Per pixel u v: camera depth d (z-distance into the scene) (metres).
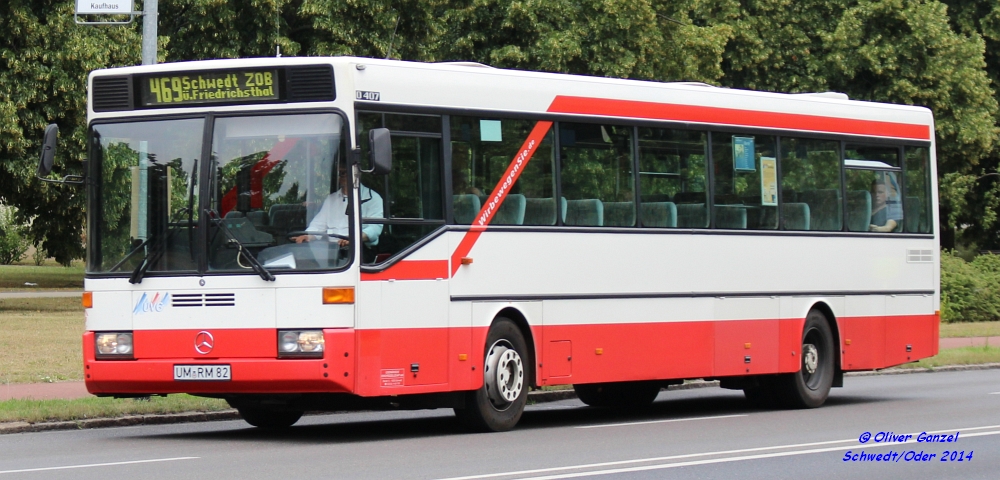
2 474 10.30
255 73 12.66
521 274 14.20
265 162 12.62
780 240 17.44
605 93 15.33
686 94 16.34
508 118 14.18
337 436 13.64
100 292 12.93
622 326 15.31
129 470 10.50
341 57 12.62
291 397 12.63
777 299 17.38
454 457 11.49
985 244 56.59
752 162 17.16
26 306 36.69
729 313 16.69
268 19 40.53
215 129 12.75
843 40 47.84
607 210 15.23
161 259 12.76
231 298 12.48
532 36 41.22
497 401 13.98
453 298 13.45
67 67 35.97
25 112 35.44
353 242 12.41
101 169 13.07
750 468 10.88
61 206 37.22
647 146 15.76
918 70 48.44
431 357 13.20
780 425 15.01
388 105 12.95
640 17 41.00
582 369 14.85
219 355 12.50
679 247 16.05
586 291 14.91
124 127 13.05
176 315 12.64
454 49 41.81
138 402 15.84
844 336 18.42
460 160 13.65
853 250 18.55
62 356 22.05
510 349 14.15
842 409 17.56
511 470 10.51
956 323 39.88
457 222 13.57
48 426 14.56
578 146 14.95
